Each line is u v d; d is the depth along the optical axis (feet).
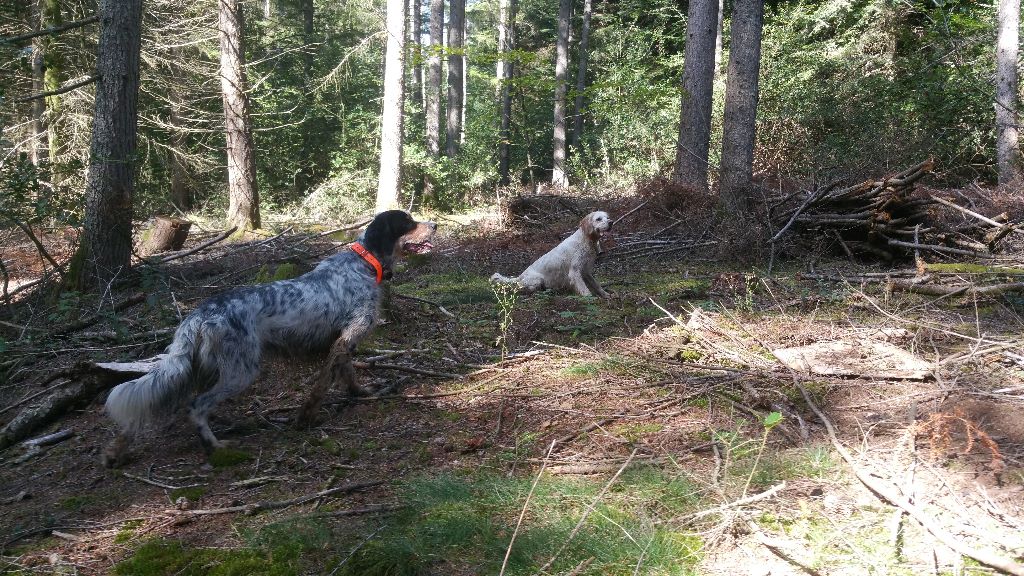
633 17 91.20
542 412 15.90
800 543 10.08
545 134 128.06
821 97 60.08
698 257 34.71
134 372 18.35
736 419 14.76
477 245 40.55
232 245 40.70
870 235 30.50
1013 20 52.80
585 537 10.25
